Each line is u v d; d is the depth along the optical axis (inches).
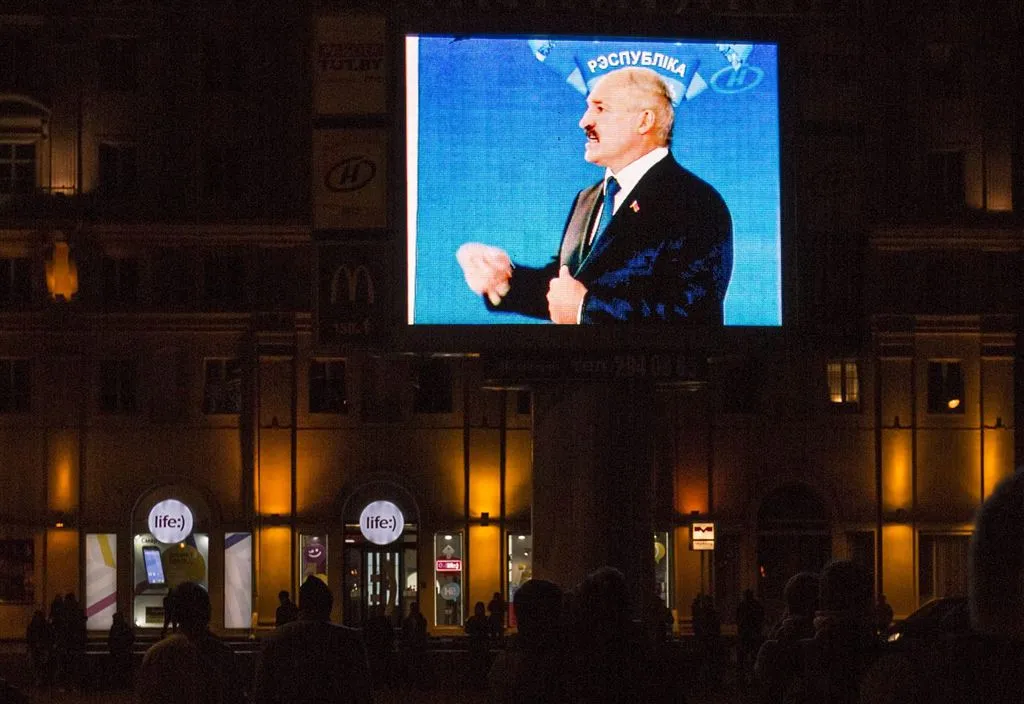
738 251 2049.7
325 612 590.6
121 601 2792.8
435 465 2864.2
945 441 2915.8
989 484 2910.9
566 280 2022.6
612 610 433.4
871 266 2913.4
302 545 2827.3
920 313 2906.0
